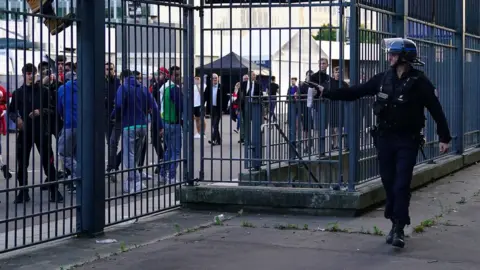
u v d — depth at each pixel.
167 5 8.47
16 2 6.73
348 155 8.65
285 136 9.31
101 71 7.29
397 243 6.80
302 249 6.89
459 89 13.41
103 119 7.39
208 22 9.92
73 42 7.20
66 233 7.53
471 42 14.27
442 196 10.02
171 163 8.84
